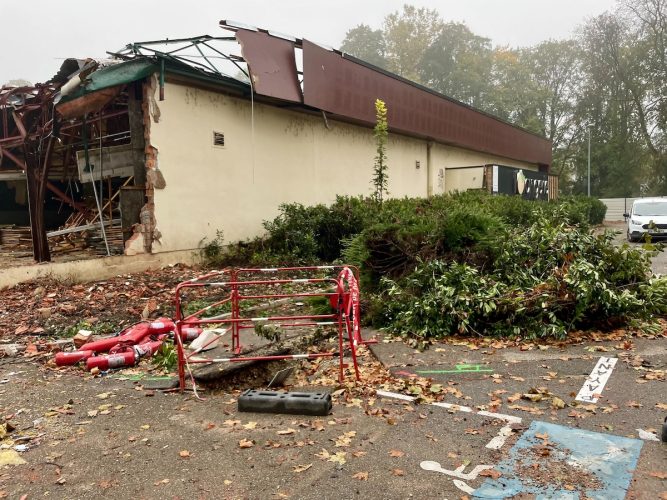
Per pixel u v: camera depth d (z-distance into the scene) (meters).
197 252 11.52
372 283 8.39
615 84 47.22
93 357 5.81
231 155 12.33
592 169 50.28
